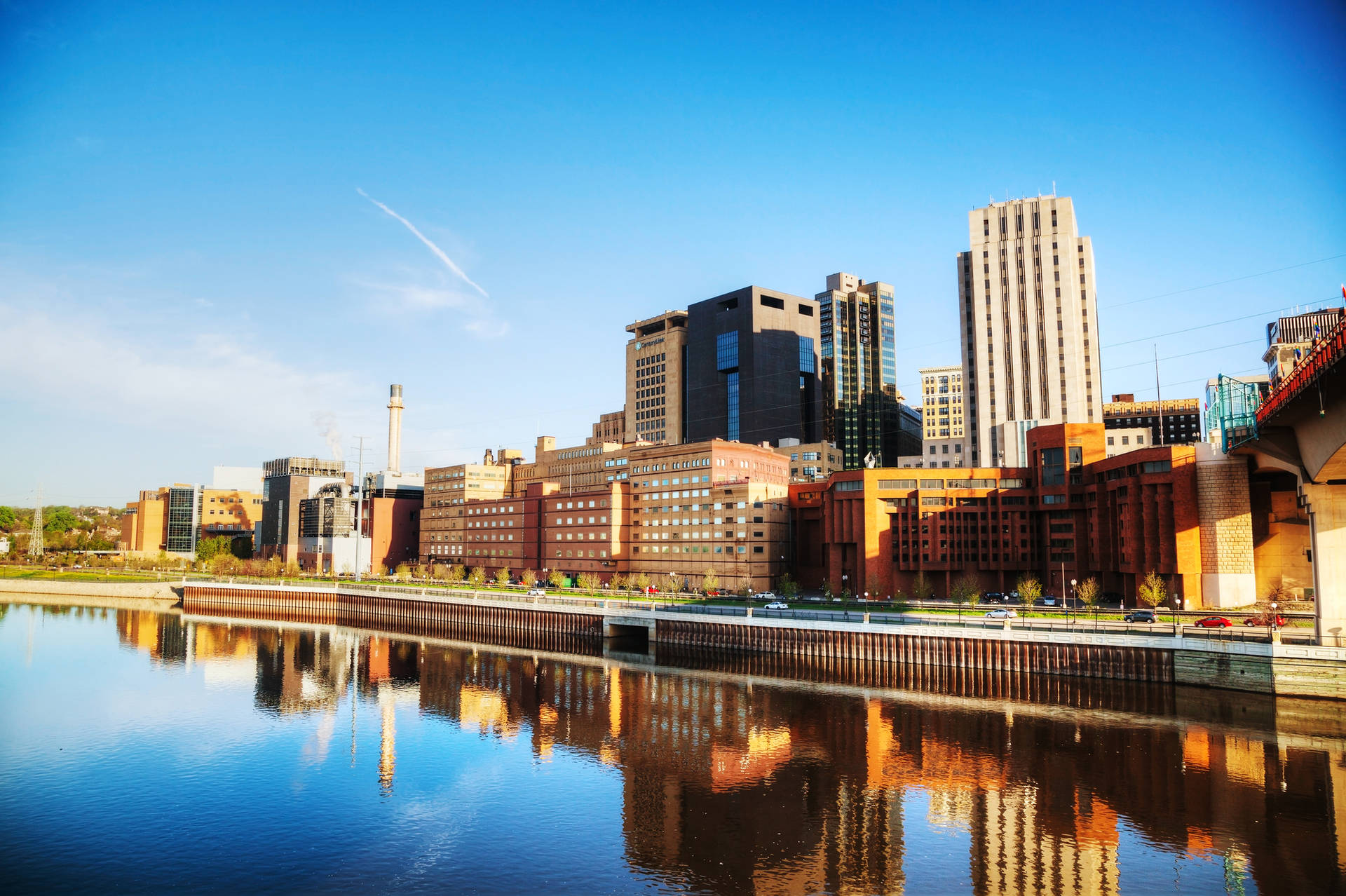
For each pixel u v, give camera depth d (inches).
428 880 2377.0
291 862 2506.2
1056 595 6943.9
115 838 2684.5
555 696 4707.2
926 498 7204.7
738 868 2436.0
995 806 2864.2
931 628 5068.9
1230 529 5369.1
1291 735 3528.5
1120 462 6215.6
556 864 2476.6
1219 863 2410.2
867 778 3176.7
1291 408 3745.1
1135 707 4037.9
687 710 4306.1
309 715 4301.2
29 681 5226.4
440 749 3646.7
